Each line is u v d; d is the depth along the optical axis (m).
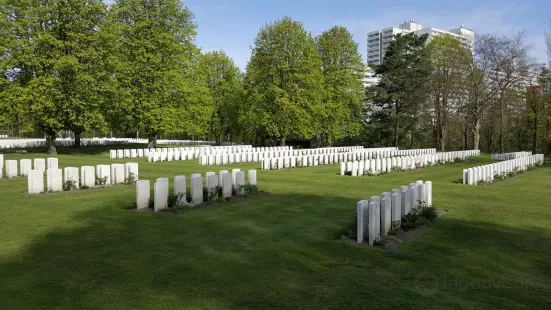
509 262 7.86
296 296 6.04
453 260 7.89
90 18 33.31
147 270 6.98
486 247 8.78
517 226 10.65
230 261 7.54
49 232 9.23
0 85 31.83
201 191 12.75
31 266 7.09
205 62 57.91
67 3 31.89
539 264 7.78
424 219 10.58
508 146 60.06
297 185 17.20
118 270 6.96
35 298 5.80
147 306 5.59
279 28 44.66
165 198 11.72
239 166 27.02
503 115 52.38
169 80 38.78
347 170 22.59
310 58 47.38
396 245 8.77
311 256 7.93
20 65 31.97
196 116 43.78
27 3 31.52
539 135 51.19
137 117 38.09
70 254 7.76
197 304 5.69
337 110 50.59
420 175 25.05
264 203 13.14
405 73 53.50
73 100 32.03
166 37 37.53
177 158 32.28
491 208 12.77
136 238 8.88
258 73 45.78
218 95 59.19
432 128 60.50
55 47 31.89
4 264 7.17
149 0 37.91
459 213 12.05
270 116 45.47
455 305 5.86
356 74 53.59
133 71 36.62
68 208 11.69
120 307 5.55
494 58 46.94
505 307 5.83
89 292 6.03
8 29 30.97
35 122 32.75
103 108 37.56
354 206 12.89
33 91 30.66
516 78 46.78
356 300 5.95
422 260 7.84
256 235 9.34
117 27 34.41
